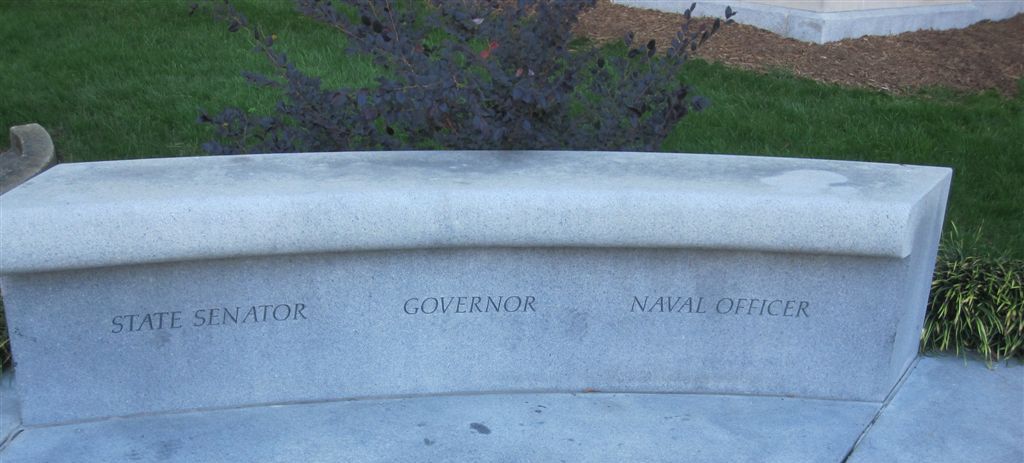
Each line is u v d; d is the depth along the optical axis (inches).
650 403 150.1
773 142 264.5
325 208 129.6
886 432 144.3
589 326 148.5
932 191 143.9
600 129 175.5
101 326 135.6
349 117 172.1
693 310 147.8
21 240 121.4
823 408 150.7
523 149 165.5
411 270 141.6
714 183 141.3
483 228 134.3
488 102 162.7
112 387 139.7
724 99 304.5
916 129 280.2
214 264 135.7
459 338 147.7
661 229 135.7
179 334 139.1
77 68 297.4
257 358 143.3
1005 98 327.0
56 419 139.4
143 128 249.8
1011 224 215.8
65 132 246.4
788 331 149.4
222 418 142.3
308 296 140.6
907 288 146.5
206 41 331.9
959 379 161.8
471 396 150.7
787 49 372.5
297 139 173.8
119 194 128.3
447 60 159.5
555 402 149.4
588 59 175.8
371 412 145.1
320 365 145.6
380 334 145.3
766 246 137.1
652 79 175.6
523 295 145.4
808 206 134.3
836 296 146.5
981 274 177.6
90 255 124.5
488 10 168.2
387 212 131.3
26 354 134.9
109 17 356.5
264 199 127.8
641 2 433.1
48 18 350.0
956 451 140.0
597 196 134.0
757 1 401.7
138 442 135.4
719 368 151.9
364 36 167.6
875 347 149.7
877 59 367.2
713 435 141.4
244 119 175.5
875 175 150.6
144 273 133.8
